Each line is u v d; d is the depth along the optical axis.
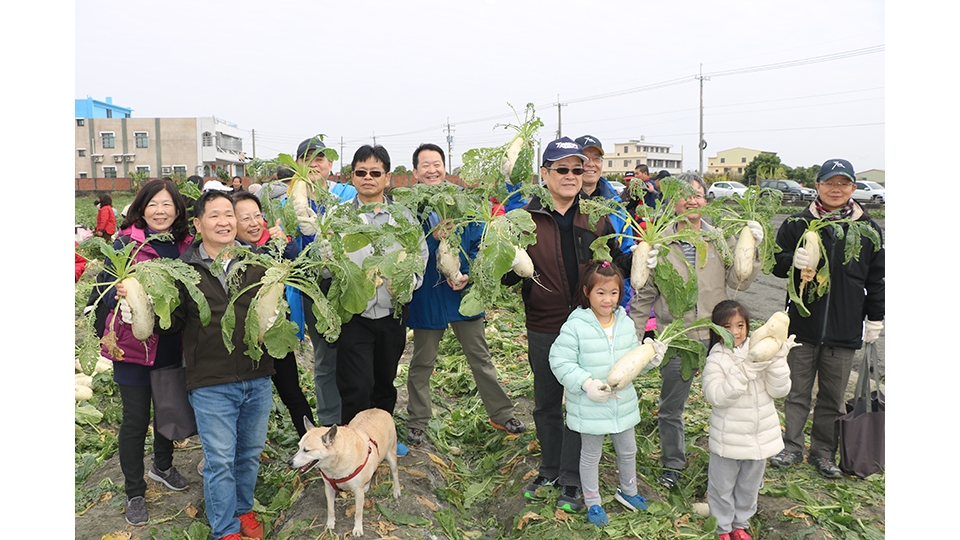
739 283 4.40
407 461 4.75
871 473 4.48
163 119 62.34
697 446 5.09
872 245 4.45
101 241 3.38
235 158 70.50
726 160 110.12
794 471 4.68
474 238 4.64
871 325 4.51
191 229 4.27
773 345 3.62
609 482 4.44
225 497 3.67
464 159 4.92
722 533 3.91
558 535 3.85
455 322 5.18
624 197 8.67
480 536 4.15
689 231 4.04
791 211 24.66
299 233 4.28
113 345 3.41
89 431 5.29
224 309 3.61
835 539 3.81
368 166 4.39
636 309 4.55
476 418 5.70
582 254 4.19
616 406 3.88
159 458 4.23
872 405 4.74
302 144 4.77
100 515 3.95
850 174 4.32
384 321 4.38
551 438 4.30
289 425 5.37
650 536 3.79
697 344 3.98
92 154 62.19
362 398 4.36
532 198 4.30
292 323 3.51
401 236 3.78
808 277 4.42
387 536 3.77
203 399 3.57
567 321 3.99
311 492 4.22
